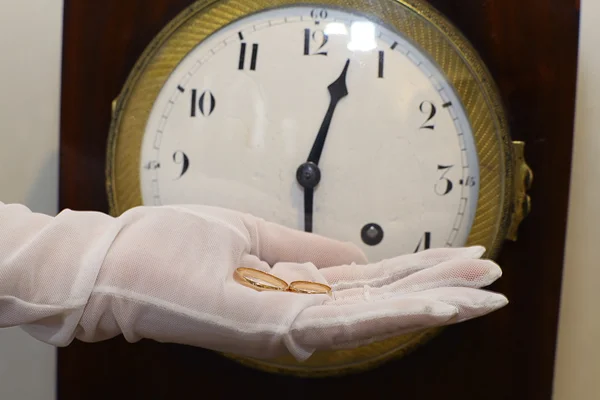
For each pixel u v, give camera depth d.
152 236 0.48
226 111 0.54
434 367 0.56
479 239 0.54
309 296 0.47
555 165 0.56
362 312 0.46
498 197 0.54
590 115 0.59
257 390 0.56
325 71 0.54
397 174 0.54
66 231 0.47
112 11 0.56
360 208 0.54
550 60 0.56
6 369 0.60
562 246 0.56
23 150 0.60
